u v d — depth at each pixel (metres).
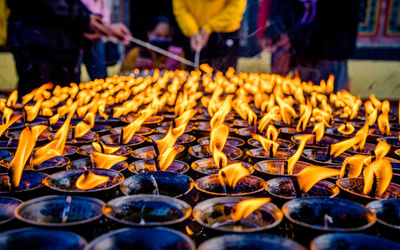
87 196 1.02
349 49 4.45
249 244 0.74
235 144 1.79
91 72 4.32
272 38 4.92
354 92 6.96
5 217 0.89
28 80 3.72
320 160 1.50
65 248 0.73
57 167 1.25
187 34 5.15
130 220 0.89
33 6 3.39
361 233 0.81
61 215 0.90
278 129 2.11
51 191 1.03
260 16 4.99
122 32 4.13
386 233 0.87
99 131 1.94
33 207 0.90
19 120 2.30
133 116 2.50
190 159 1.70
